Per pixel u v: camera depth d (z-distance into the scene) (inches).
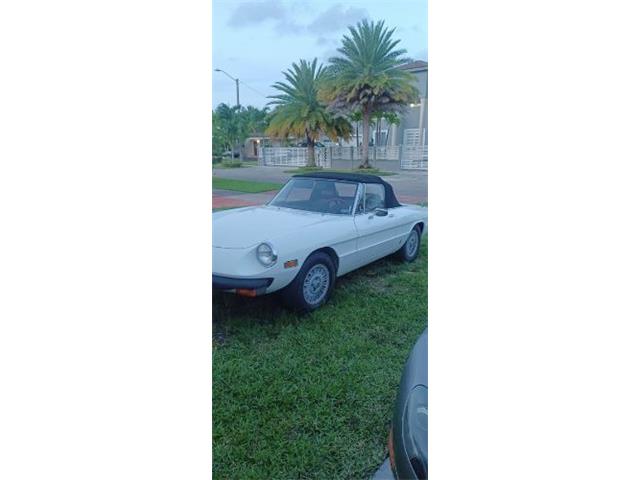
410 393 113.0
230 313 180.7
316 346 162.4
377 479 116.3
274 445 125.6
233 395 140.8
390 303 189.3
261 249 165.8
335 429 129.6
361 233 198.7
